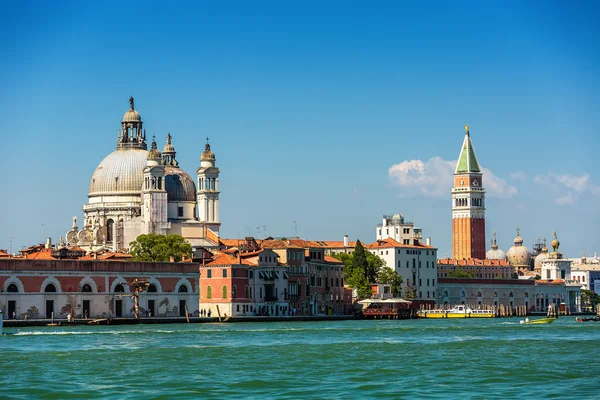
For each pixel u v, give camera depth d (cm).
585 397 10681
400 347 15962
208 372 12612
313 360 13912
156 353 14675
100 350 15075
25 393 10969
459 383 11694
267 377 12175
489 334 19512
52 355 14350
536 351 15375
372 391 11094
